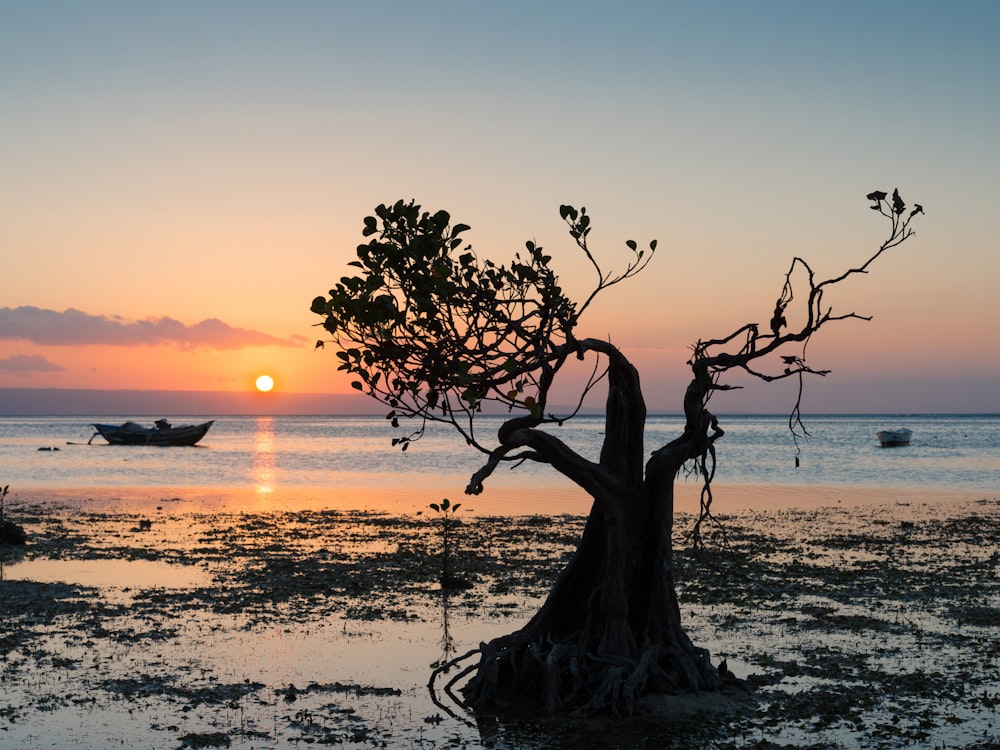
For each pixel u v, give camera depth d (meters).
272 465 86.94
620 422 16.67
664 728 14.83
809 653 19.12
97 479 67.81
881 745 14.10
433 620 22.05
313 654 19.05
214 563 29.66
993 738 14.34
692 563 29.42
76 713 15.35
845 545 33.06
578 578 17.03
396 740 14.38
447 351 13.73
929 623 21.61
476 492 14.51
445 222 13.37
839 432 190.38
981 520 40.44
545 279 13.95
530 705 15.95
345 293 13.48
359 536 36.06
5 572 27.75
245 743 14.18
